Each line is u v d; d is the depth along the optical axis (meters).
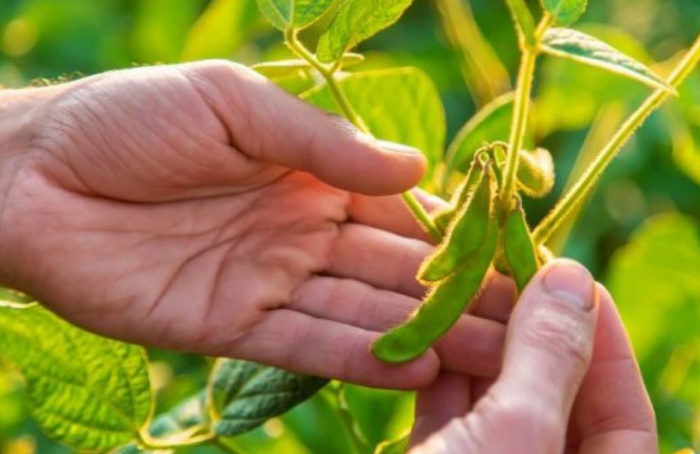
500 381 0.66
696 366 0.88
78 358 0.74
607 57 0.66
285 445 0.85
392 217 0.76
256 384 0.75
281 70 0.73
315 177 0.74
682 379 0.88
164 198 0.73
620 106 0.90
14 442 0.91
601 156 0.69
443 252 0.67
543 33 0.66
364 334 0.72
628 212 1.02
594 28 0.90
